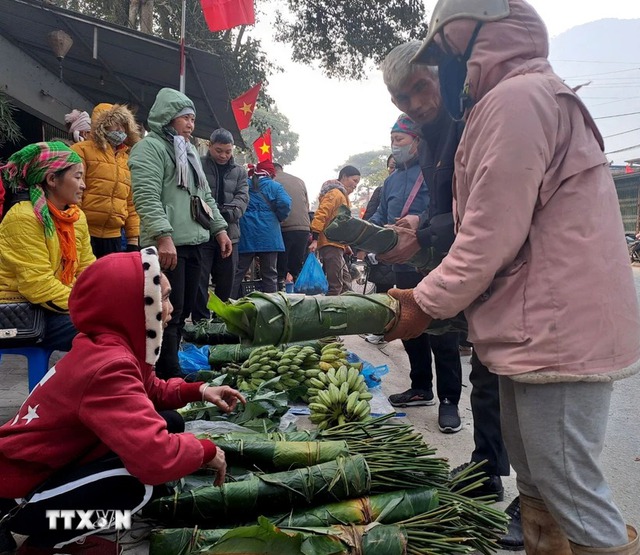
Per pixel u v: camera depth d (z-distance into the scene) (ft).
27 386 13.89
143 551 6.96
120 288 6.22
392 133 13.26
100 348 6.12
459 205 6.13
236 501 6.99
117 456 6.31
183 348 15.61
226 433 8.93
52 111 27.22
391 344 20.98
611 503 5.43
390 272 16.84
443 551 6.74
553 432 5.39
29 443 6.12
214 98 30.27
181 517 7.00
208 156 18.53
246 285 26.58
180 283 13.26
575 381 5.21
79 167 10.87
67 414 6.04
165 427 6.13
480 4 5.67
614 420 13.14
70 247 11.03
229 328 5.88
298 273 27.71
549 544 6.38
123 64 26.11
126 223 17.65
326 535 6.38
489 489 8.87
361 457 7.42
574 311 5.16
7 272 10.32
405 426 8.90
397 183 13.61
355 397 10.82
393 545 6.40
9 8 20.12
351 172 25.41
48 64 26.86
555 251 5.29
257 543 6.14
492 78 5.74
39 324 10.28
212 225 15.07
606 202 5.40
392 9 51.88
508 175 5.20
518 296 5.45
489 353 5.69
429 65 6.68
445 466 7.84
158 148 12.96
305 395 12.51
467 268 5.40
